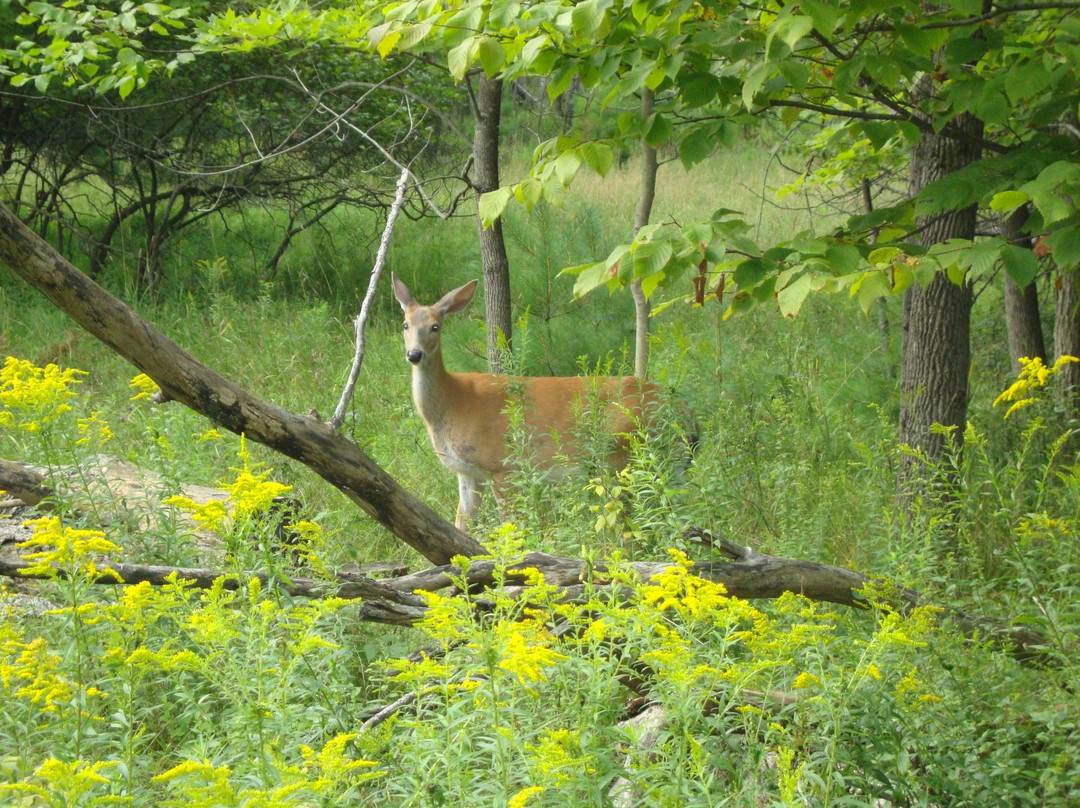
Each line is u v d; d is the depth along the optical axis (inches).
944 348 439.8
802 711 221.9
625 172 1338.6
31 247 299.0
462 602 209.5
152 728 262.5
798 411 549.3
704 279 329.4
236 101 925.8
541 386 560.7
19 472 371.2
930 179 431.8
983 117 330.3
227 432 449.4
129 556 333.1
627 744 229.6
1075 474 329.1
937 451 438.9
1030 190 275.1
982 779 229.6
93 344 754.8
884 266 295.9
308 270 1043.3
